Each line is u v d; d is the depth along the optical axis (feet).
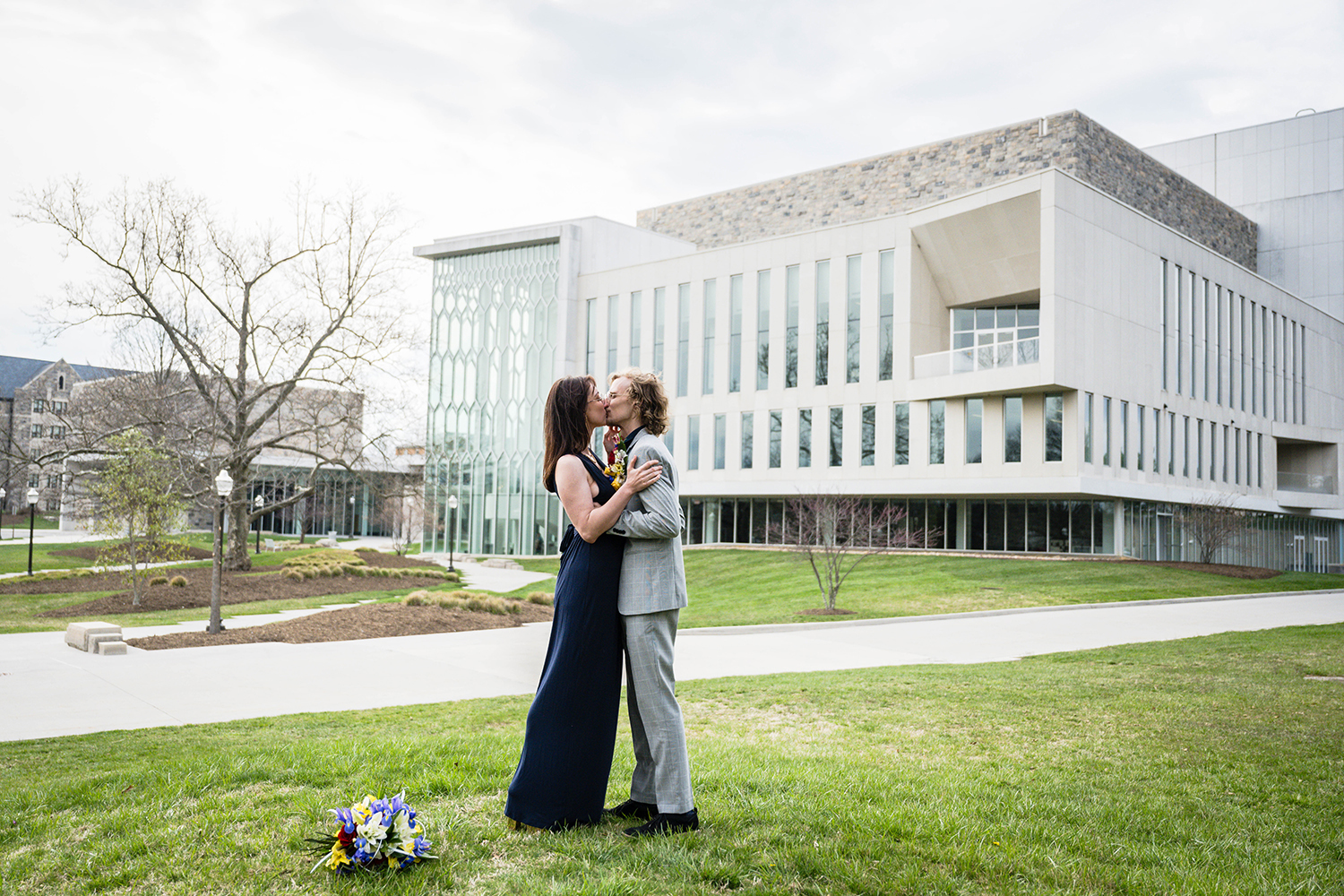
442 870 9.95
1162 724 22.12
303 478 180.96
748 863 10.27
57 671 32.89
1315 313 147.02
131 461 73.56
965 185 124.36
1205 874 10.73
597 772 11.37
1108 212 101.50
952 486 103.55
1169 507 110.63
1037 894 9.75
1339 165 162.81
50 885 9.87
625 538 11.39
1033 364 94.07
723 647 43.19
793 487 118.11
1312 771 17.10
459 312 157.28
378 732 21.35
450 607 54.80
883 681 30.30
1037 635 48.57
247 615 60.49
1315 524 152.05
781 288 122.83
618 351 141.69
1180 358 113.09
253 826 11.62
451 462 149.18
